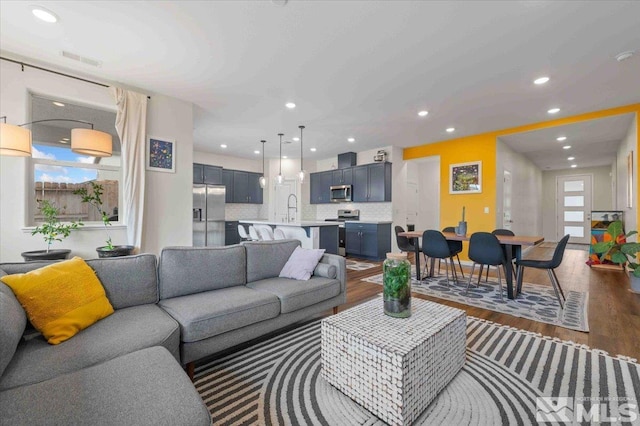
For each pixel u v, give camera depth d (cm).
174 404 103
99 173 353
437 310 201
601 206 923
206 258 242
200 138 594
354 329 171
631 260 467
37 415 95
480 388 174
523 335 247
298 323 278
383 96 375
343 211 770
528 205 795
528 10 215
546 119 464
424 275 471
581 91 355
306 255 295
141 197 345
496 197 539
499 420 149
